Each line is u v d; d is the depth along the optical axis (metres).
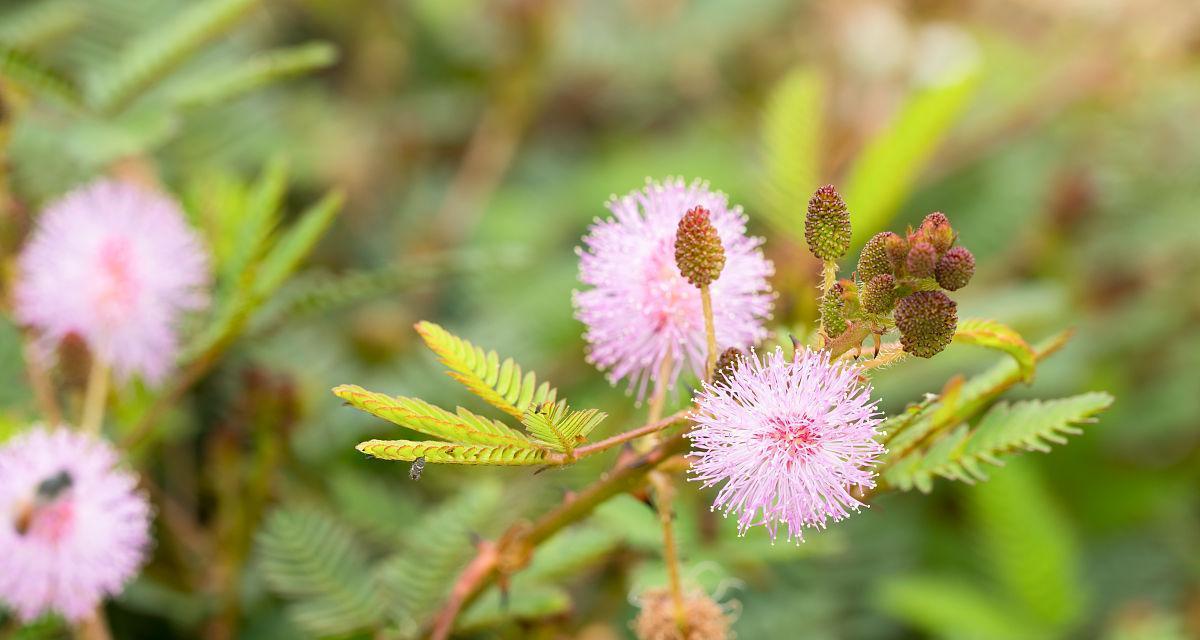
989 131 0.60
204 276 0.37
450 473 0.41
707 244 0.30
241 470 0.41
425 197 0.59
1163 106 0.60
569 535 0.36
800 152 0.38
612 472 0.32
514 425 0.43
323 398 0.44
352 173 0.56
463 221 0.57
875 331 0.30
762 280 0.32
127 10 0.48
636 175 0.60
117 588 0.34
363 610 0.36
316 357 0.45
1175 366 0.54
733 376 0.30
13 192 0.40
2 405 0.37
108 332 0.37
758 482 0.30
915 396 0.44
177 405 0.41
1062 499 0.54
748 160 0.61
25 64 0.36
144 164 0.43
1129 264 0.56
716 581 0.35
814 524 0.30
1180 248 0.55
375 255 0.56
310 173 0.54
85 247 0.37
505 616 0.34
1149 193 0.57
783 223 0.38
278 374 0.41
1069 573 0.44
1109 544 0.52
